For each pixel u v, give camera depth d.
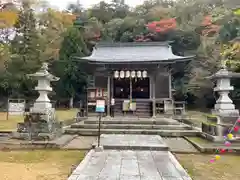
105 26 37.59
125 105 15.03
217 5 28.38
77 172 4.65
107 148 7.01
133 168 4.96
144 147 6.95
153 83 15.18
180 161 6.14
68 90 28.27
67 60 28.86
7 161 5.92
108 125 10.92
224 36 20.73
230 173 5.04
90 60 14.82
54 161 5.97
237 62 12.36
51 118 9.04
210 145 7.65
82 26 36.97
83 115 15.45
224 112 8.51
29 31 27.73
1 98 25.72
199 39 28.31
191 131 10.09
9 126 11.98
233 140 7.88
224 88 8.84
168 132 10.11
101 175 4.47
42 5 29.98
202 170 5.27
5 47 22.86
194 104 26.80
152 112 14.95
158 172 4.70
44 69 9.36
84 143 8.48
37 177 4.56
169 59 14.48
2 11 16.84
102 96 15.42
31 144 7.74
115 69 15.39
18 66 25.86
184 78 26.94
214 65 20.25
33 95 27.17
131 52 17.77
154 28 32.12
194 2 30.64
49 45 28.42
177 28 30.55
